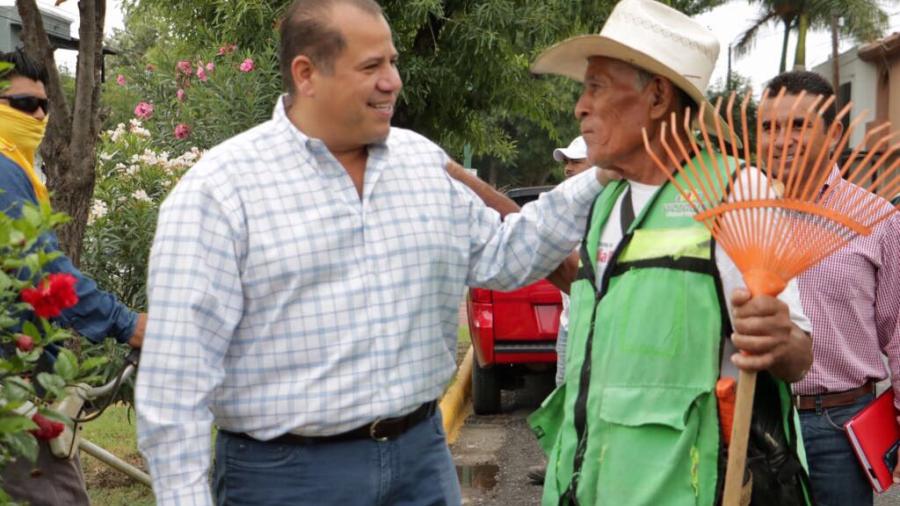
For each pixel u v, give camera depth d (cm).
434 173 311
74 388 367
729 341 279
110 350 520
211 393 280
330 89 286
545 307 893
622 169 295
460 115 1130
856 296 377
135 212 645
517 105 1130
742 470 262
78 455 381
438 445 310
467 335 1377
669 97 288
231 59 855
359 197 296
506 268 316
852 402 382
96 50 504
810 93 361
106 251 650
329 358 285
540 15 989
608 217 299
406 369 294
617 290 286
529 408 989
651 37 286
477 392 944
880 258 378
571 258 339
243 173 284
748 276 259
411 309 295
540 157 3372
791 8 3170
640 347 278
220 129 807
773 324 256
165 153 727
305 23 286
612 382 283
